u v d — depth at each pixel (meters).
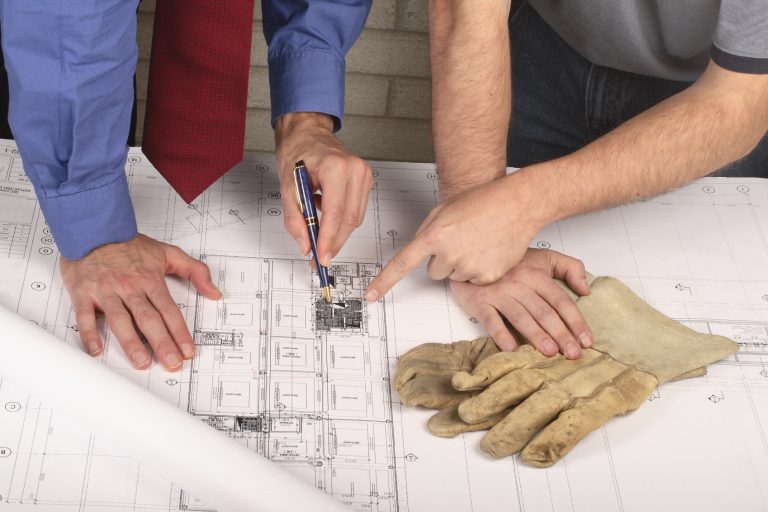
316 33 1.35
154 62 1.29
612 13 1.56
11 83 1.03
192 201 1.36
